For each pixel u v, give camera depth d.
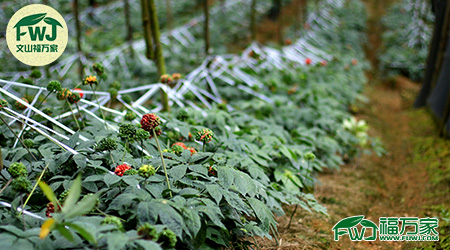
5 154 2.17
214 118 3.20
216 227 2.06
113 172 2.02
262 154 2.79
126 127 2.04
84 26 8.91
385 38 10.41
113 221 1.57
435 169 3.86
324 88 5.45
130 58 6.62
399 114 6.29
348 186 3.62
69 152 2.06
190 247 1.80
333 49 8.43
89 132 2.55
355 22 10.93
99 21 9.52
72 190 1.37
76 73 5.29
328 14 10.73
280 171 2.95
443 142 4.49
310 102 4.78
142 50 6.95
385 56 9.16
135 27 9.14
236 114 3.62
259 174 2.35
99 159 2.14
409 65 8.66
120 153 2.14
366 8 12.77
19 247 1.39
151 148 2.38
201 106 3.99
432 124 5.30
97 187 2.00
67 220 1.59
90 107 3.37
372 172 4.02
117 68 6.27
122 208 1.74
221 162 2.14
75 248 1.54
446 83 5.18
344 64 7.38
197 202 1.79
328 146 3.65
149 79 5.92
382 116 6.16
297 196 2.98
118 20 9.59
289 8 11.69
